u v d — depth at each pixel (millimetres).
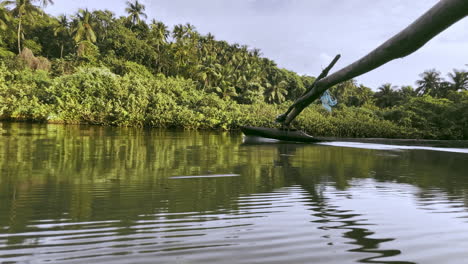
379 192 4070
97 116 30531
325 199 3604
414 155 10312
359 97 73250
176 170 5555
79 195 3482
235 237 2258
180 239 2189
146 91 34750
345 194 3912
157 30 64062
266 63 83188
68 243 2066
